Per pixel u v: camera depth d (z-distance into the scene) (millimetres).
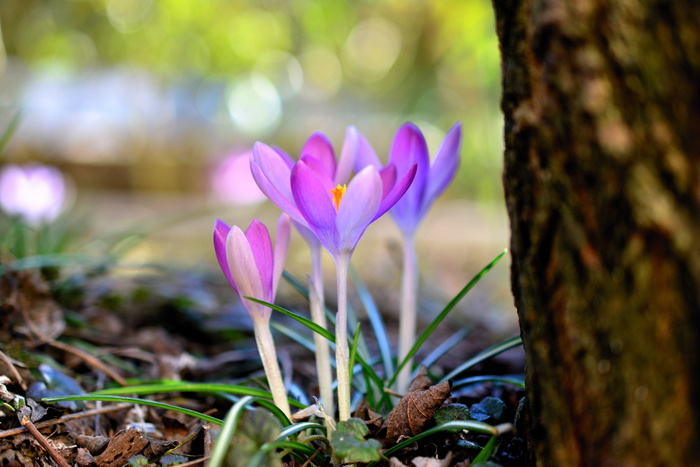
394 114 2285
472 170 1697
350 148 526
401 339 555
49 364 593
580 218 445
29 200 950
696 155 429
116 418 574
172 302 764
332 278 1265
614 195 437
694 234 428
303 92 2531
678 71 431
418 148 529
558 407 457
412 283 552
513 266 484
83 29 2477
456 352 771
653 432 435
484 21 1404
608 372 441
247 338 754
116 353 649
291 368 677
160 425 580
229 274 504
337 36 2479
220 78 2408
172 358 654
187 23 2303
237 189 1713
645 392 435
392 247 809
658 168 432
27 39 2447
